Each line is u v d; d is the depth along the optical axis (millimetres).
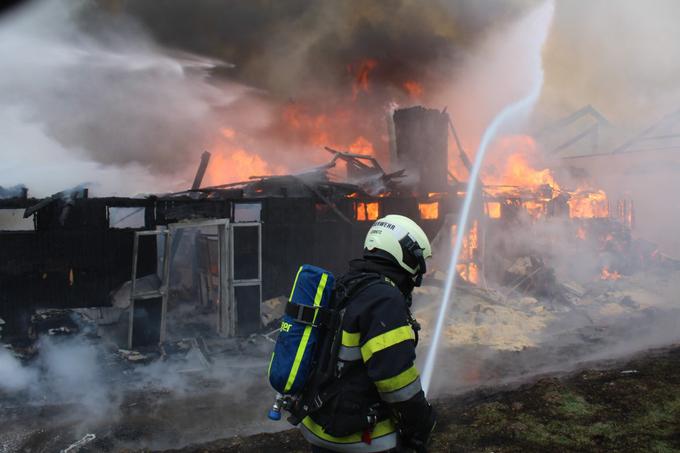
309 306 2199
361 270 2232
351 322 2076
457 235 13906
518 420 5035
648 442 4387
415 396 1983
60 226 8828
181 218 9781
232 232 10117
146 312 9250
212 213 10078
